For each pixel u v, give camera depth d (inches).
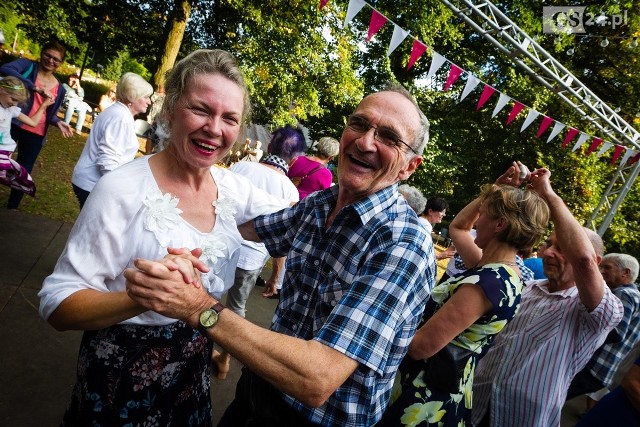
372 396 43.5
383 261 41.8
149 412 45.7
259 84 414.3
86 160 103.0
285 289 53.1
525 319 74.7
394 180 48.9
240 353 36.1
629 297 107.7
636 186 435.8
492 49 480.1
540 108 443.8
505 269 56.7
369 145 45.6
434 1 407.8
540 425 68.9
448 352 54.6
